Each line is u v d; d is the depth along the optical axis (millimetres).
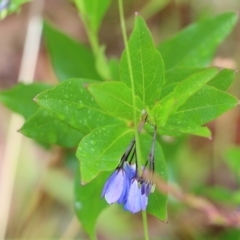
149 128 304
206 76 277
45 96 287
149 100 290
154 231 438
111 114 287
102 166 282
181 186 421
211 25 356
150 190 282
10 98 357
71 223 440
